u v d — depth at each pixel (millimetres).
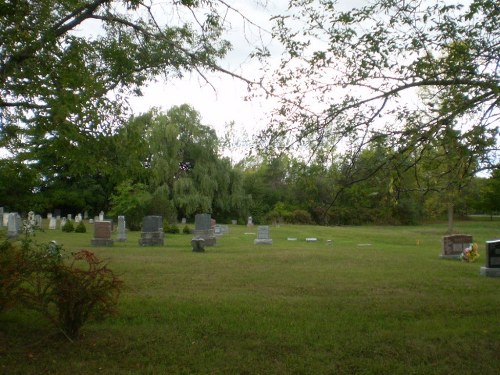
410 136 6305
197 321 8359
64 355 6641
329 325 8211
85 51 9500
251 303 9805
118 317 8531
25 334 7477
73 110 8539
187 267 15062
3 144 10672
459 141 5781
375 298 10531
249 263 16453
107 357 6609
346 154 6879
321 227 47906
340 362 6547
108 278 7523
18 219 26531
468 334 7820
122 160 10242
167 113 50281
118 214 38969
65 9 9227
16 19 8164
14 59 8406
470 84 6184
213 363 6434
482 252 23359
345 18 6840
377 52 6754
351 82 6848
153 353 6766
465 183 6332
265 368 6289
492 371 6297
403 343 7309
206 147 50156
